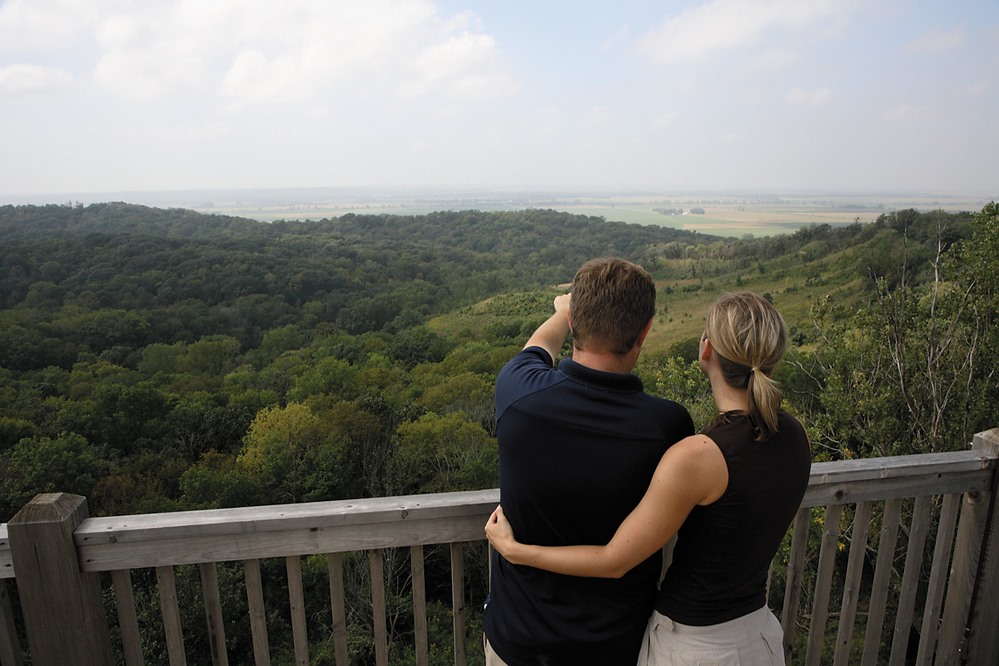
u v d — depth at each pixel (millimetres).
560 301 1414
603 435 1019
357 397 29656
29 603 1260
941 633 1794
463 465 17281
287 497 18812
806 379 8633
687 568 1062
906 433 7297
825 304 7641
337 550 1369
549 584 1100
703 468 969
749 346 993
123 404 25531
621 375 1049
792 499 1031
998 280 6578
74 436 18906
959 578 1729
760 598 1095
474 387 29062
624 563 1006
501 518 1167
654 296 1079
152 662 7277
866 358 7414
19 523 1224
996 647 1707
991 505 1654
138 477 18844
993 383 6969
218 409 28031
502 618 1166
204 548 1322
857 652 6059
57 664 1295
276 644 9812
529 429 1052
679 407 1076
